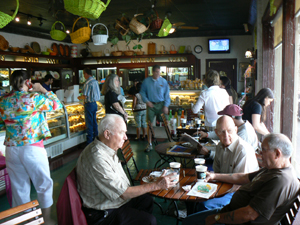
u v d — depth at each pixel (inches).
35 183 127.0
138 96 282.5
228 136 101.7
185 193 91.0
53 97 128.3
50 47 402.9
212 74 172.9
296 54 122.3
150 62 389.4
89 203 90.0
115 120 90.0
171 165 103.1
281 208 71.0
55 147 227.6
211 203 100.7
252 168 101.9
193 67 379.6
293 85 124.3
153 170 125.2
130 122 314.5
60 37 180.7
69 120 255.0
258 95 150.0
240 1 253.0
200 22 352.8
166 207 139.7
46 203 128.3
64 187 84.0
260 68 219.0
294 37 121.2
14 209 63.9
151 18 170.7
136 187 88.5
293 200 70.4
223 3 259.8
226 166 105.5
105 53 436.1
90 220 89.3
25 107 120.0
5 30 331.9
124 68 399.5
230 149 103.0
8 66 315.3
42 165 126.0
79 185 90.9
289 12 120.3
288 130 127.0
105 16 308.2
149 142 249.0
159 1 250.4
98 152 88.7
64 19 306.5
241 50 408.2
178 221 117.8
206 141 164.9
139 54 392.5
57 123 231.9
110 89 232.2
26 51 339.0
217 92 171.5
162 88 239.3
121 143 91.6
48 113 221.6
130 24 164.7
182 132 195.5
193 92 304.0
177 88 327.0
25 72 123.5
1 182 159.8
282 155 71.4
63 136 239.3
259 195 72.1
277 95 191.5
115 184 87.2
